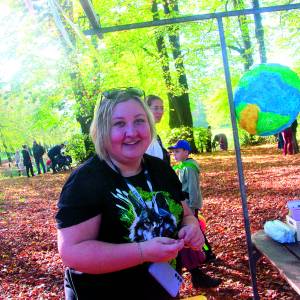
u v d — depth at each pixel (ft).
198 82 59.31
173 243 5.37
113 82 40.34
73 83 33.78
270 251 9.43
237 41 51.57
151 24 9.89
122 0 42.63
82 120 41.29
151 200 5.99
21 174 72.23
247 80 9.34
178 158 14.12
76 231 5.35
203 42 46.96
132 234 5.69
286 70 9.23
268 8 9.71
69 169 64.39
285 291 12.10
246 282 13.07
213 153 60.34
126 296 5.71
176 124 62.49
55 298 13.69
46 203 33.45
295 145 44.96
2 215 29.09
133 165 6.10
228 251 15.99
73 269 5.79
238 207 23.22
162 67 51.21
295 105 9.17
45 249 19.57
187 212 6.81
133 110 5.87
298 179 29.43
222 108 68.49
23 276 15.94
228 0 42.70
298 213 10.12
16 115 72.54
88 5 8.13
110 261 5.21
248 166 40.29
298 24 39.40
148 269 5.73
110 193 5.63
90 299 5.68
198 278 13.01
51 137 101.50
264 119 9.25
